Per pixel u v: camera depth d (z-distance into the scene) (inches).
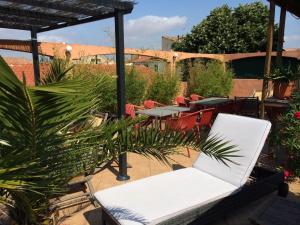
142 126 90.6
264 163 176.7
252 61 620.7
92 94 74.1
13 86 51.2
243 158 122.6
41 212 84.7
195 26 933.2
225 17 883.4
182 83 444.1
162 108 262.7
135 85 342.3
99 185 158.1
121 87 159.2
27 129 61.4
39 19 189.3
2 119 60.7
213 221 99.5
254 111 295.1
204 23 910.4
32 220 82.4
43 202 82.6
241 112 300.4
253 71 621.3
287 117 161.8
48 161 72.1
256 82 534.0
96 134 82.0
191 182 120.0
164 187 114.6
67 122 71.7
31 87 50.2
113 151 86.4
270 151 183.9
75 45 309.3
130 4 149.9
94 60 319.9
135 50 401.4
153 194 108.7
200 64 463.5
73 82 53.7
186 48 936.9
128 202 102.8
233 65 623.8
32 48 227.6
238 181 118.3
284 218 91.6
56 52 271.3
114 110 234.7
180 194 108.6
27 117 58.6
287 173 148.3
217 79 446.6
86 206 133.2
